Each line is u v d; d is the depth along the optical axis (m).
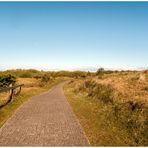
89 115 14.08
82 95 24.81
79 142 8.85
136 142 9.48
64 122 12.02
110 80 23.20
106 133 10.37
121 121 11.94
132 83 19.67
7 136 9.34
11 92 19.17
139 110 11.75
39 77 95.62
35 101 20.53
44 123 11.66
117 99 15.30
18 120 12.23
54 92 33.28
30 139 9.01
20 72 113.62
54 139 9.09
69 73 158.25
